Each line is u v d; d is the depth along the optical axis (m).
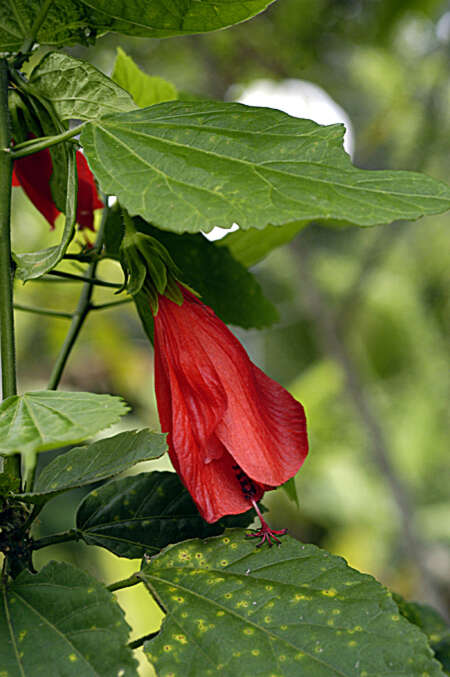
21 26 0.54
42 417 0.48
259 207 0.49
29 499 0.50
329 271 1.90
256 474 0.51
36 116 0.55
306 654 0.49
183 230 0.49
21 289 1.31
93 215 0.59
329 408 2.18
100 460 0.51
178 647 0.50
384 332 2.16
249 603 0.51
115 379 1.79
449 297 2.23
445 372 2.25
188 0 0.53
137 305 0.55
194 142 0.51
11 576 0.51
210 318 0.53
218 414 0.52
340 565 0.52
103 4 0.54
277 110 0.52
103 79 0.53
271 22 1.38
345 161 0.51
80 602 0.50
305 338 2.41
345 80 1.58
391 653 0.49
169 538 0.54
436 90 1.53
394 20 1.35
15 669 0.48
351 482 2.24
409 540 1.72
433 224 2.09
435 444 2.28
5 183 0.53
